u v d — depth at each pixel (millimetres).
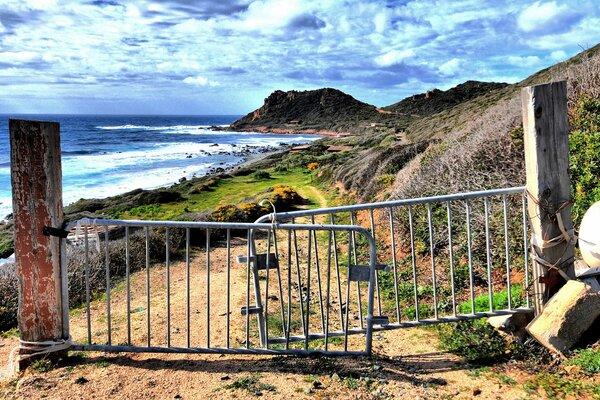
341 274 7594
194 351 3793
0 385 3461
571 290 3598
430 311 5305
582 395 3010
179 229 11258
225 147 78000
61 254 3730
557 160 3676
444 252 7449
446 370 3564
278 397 3154
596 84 8891
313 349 4027
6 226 19156
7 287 6988
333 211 3809
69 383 3404
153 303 6340
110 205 25266
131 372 3609
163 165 49500
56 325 3742
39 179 3561
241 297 6270
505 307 4531
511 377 3369
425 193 9352
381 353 4016
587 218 3941
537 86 3598
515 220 6500
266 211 16906
